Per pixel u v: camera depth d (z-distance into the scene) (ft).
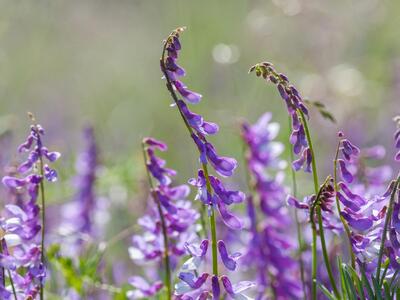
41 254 16.53
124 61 62.03
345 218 15.81
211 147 15.11
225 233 23.12
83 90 57.62
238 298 15.23
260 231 22.58
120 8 63.36
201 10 51.60
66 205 30.50
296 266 22.07
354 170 21.53
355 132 39.86
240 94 45.52
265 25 49.29
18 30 49.75
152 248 18.24
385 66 47.60
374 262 16.08
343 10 50.37
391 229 15.65
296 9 47.65
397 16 51.16
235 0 52.49
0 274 16.35
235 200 15.12
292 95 15.80
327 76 44.65
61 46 57.67
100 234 29.81
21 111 50.75
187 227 17.92
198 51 49.24
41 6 50.75
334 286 16.06
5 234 17.11
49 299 22.50
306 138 17.02
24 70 50.42
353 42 49.98
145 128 48.85
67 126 52.26
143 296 18.31
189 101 15.15
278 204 22.94
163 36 63.05
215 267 15.31
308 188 31.86
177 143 44.21
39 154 16.63
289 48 49.39
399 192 15.64
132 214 29.35
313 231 16.38
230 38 50.42
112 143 43.57
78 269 22.82
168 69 15.20
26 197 21.97
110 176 31.27
